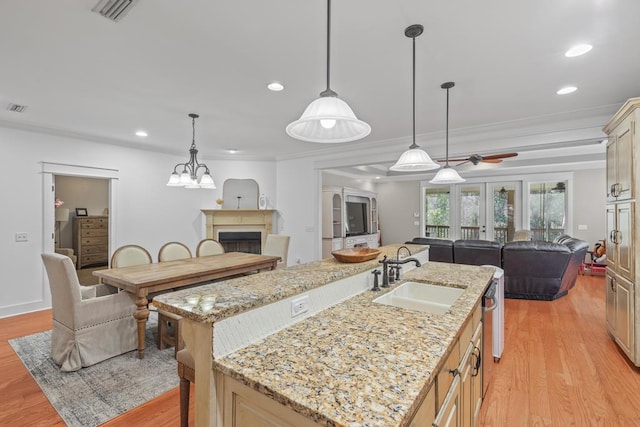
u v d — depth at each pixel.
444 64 2.42
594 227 6.55
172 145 5.17
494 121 3.82
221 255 4.34
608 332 3.36
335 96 1.48
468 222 7.97
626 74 2.58
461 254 4.85
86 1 1.69
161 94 3.01
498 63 2.41
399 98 3.10
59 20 1.85
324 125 1.62
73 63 2.39
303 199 5.93
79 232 6.91
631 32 1.99
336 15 1.83
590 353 2.93
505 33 2.01
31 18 1.83
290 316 1.40
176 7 1.75
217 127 4.12
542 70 2.51
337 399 0.82
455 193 8.15
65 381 2.41
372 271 2.04
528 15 1.83
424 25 1.93
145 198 5.16
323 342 1.19
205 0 1.69
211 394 1.09
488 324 2.30
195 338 1.15
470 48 2.19
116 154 4.82
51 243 4.19
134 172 5.03
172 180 3.72
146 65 2.43
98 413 2.05
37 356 2.81
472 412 1.68
